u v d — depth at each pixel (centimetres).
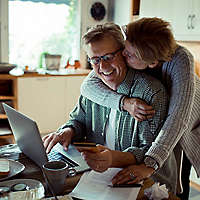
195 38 277
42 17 402
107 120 155
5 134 298
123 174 119
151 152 121
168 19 304
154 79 141
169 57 131
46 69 388
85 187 115
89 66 434
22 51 399
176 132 124
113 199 107
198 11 271
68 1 412
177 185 162
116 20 416
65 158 140
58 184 109
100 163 118
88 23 423
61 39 422
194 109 150
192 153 152
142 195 110
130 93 143
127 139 145
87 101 164
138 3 357
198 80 156
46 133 371
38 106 358
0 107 334
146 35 120
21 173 126
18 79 338
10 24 384
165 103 135
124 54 130
